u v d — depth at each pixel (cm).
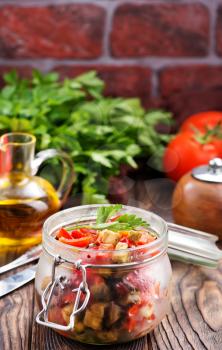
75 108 96
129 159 87
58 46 112
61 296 58
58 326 54
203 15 111
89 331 57
